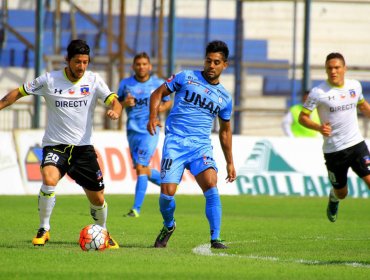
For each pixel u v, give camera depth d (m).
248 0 72.56
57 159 25.62
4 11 81.69
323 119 33.94
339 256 25.00
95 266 21.12
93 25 83.56
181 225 35.72
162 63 76.06
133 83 41.34
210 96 26.02
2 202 47.41
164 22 84.25
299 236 31.72
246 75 82.44
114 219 37.97
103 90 25.89
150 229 33.38
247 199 53.84
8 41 81.12
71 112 25.67
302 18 87.56
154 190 56.53
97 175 26.14
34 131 54.44
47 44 82.44
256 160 57.62
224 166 56.81
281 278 19.77
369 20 87.81
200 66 80.31
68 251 24.34
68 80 25.70
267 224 37.38
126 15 84.50
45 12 83.31
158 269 20.86
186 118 26.02
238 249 26.27
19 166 53.78
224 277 19.77
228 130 27.05
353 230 35.06
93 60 75.88
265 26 86.88
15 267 20.69
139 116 41.00
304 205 50.25
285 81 83.62
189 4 85.81
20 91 25.64
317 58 87.00
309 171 58.38
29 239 28.52
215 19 85.88
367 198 57.69
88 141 25.98
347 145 33.66
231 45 85.50
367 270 21.48
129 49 83.12
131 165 55.25
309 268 21.69
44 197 25.50
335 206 37.09
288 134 62.56
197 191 56.66
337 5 87.50
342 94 33.44
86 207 44.47
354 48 87.56
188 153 25.91
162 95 26.34
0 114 70.56
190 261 22.56
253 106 82.88
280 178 57.84
